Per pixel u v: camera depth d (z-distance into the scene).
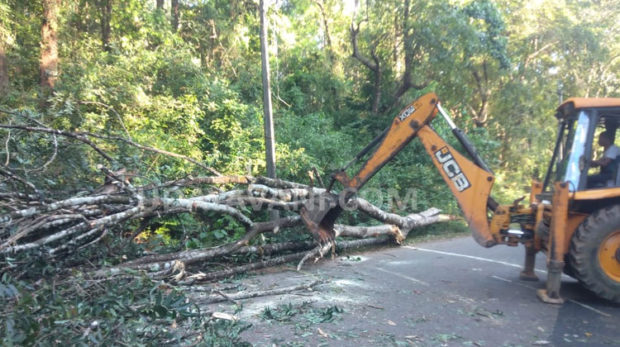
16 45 11.33
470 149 5.79
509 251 8.16
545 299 5.07
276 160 9.34
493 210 5.74
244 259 6.87
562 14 18.41
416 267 6.88
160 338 3.44
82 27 14.06
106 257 5.65
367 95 16.84
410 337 4.03
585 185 5.04
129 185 5.80
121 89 9.50
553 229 4.99
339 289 5.61
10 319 2.88
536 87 18.33
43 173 6.11
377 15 14.83
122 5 14.02
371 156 6.23
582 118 5.17
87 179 6.70
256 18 16.58
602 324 4.39
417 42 14.31
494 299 5.20
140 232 6.70
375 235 8.41
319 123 12.63
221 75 13.70
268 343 3.84
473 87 17.19
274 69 15.79
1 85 10.12
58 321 3.07
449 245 8.87
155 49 12.23
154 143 8.16
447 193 11.57
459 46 14.02
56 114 7.84
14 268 4.52
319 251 6.86
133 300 3.71
